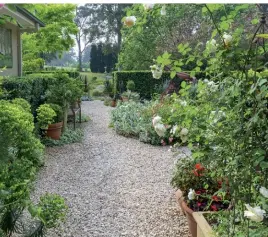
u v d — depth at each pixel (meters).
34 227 1.91
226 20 1.56
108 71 23.81
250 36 1.46
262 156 1.27
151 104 7.49
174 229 2.81
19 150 2.23
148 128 6.13
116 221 2.96
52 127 5.77
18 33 8.30
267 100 1.29
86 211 3.16
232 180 1.47
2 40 7.27
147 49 13.78
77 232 2.74
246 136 1.30
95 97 14.58
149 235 2.71
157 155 5.25
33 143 2.37
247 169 1.34
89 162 4.85
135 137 6.59
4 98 4.54
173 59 1.87
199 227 2.09
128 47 14.28
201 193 2.60
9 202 1.71
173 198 3.48
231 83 1.50
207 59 1.68
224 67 1.47
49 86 6.43
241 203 1.51
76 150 5.50
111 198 3.50
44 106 5.54
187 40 10.59
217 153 1.58
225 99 1.48
